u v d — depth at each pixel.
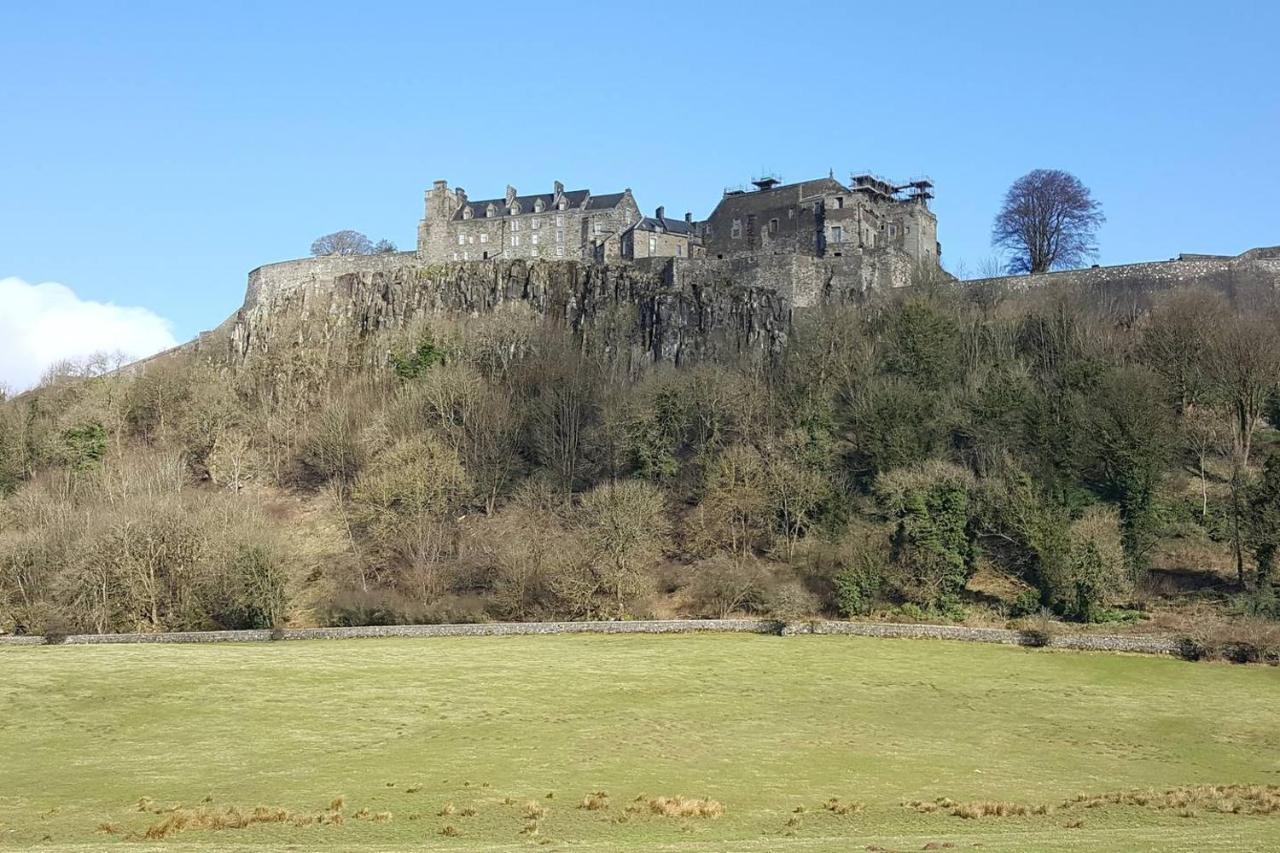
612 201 157.00
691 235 152.50
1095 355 98.81
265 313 148.62
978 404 94.12
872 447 92.25
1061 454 85.50
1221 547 79.56
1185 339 96.50
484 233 161.12
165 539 87.56
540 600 82.88
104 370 148.50
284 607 85.19
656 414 104.44
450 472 99.44
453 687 60.38
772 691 58.78
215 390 129.38
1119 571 72.25
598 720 53.12
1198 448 90.38
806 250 143.75
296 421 123.94
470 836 36.03
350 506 103.88
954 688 59.22
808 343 113.00
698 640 72.00
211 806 40.47
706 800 39.88
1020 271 146.00
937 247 151.38
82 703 59.12
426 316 137.00
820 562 82.19
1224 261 111.94
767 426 102.75
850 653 67.25
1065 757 47.22
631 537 84.19
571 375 118.81
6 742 51.94
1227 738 50.28
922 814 38.50
